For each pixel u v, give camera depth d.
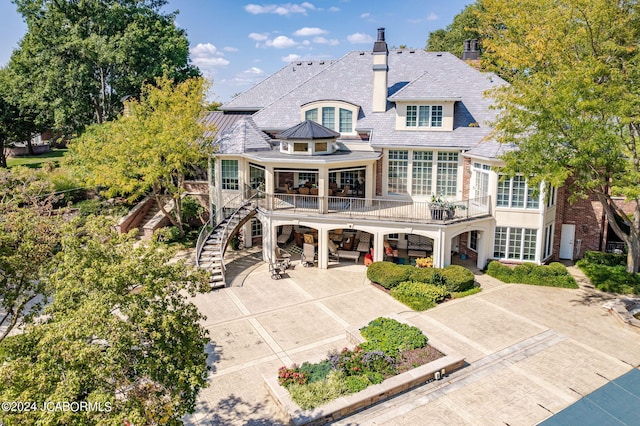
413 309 21.25
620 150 19.61
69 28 44.34
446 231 24.50
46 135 74.81
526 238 25.64
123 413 9.10
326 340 18.47
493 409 14.07
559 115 18.75
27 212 13.74
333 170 26.89
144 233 32.91
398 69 33.88
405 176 29.33
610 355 17.14
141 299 10.64
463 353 17.38
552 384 15.34
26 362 9.64
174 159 27.83
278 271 25.41
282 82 37.81
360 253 29.45
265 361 16.94
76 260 10.72
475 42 37.62
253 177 31.19
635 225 23.20
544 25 22.25
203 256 25.89
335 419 13.68
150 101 30.52
